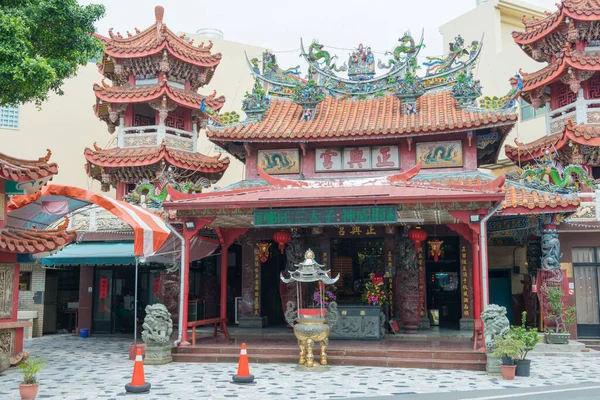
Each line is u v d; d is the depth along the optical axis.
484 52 33.84
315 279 15.38
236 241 23.89
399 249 20.86
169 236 18.28
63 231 15.98
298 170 22.33
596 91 23.84
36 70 11.69
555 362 16.58
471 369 15.02
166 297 22.75
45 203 15.89
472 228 15.73
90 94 32.06
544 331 19.77
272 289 24.61
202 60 28.25
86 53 13.81
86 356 18.00
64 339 23.75
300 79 24.02
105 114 28.91
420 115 21.64
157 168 26.16
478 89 21.14
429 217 17.53
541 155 23.66
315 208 16.11
